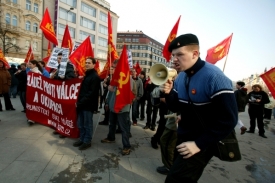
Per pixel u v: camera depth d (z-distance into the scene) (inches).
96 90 143.6
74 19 1464.1
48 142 149.6
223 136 51.4
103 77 259.0
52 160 120.5
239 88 230.4
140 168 119.3
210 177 116.3
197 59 59.2
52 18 1370.6
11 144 139.9
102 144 156.5
